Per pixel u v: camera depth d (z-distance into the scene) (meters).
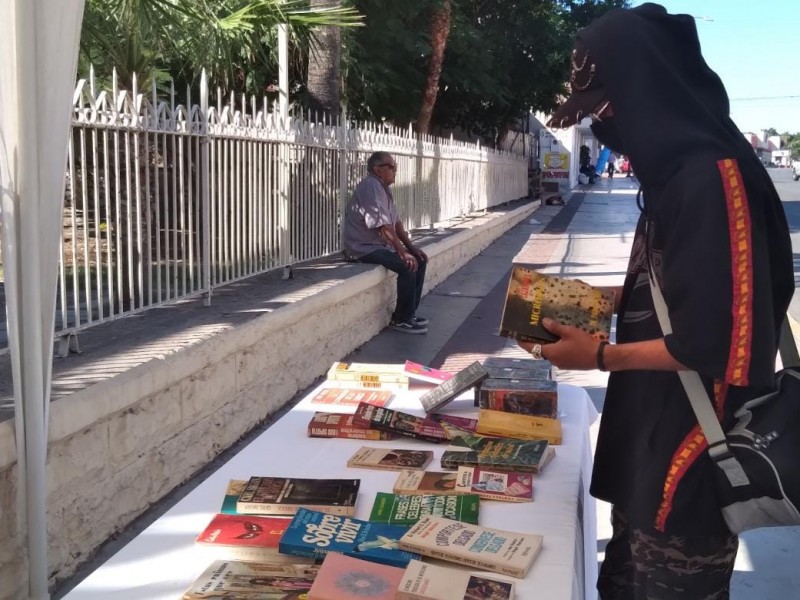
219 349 4.42
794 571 3.38
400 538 1.86
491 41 18.19
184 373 4.05
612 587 2.20
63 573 3.23
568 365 1.86
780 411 1.71
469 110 20.16
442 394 2.81
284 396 5.52
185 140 4.99
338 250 7.99
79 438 3.29
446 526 1.88
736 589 3.24
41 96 2.75
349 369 3.17
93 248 4.37
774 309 1.70
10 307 2.74
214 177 5.39
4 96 2.70
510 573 1.74
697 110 1.67
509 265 12.76
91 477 3.39
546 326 1.88
